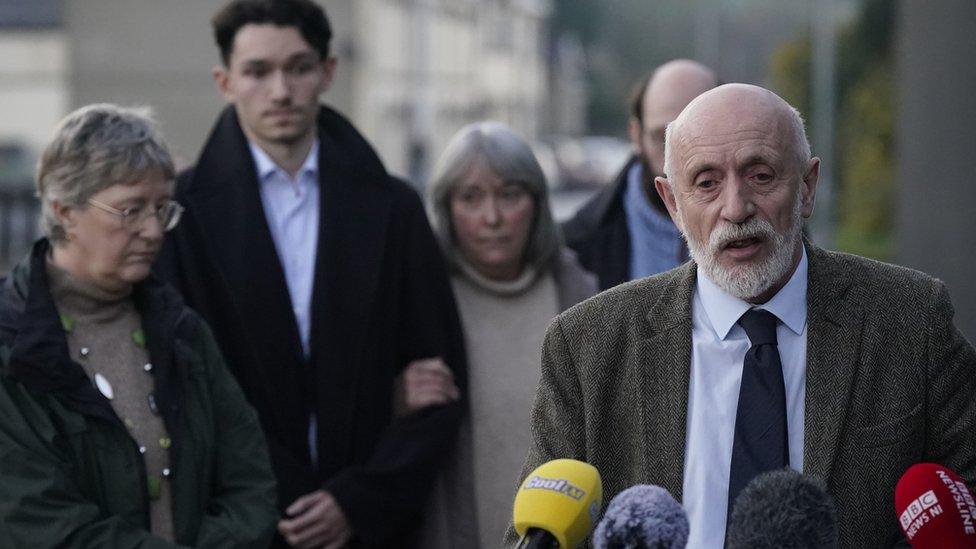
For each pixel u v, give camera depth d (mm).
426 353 4504
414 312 4520
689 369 2973
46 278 3430
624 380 3020
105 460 3373
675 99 4941
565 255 4840
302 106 4449
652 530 2357
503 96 50281
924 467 2535
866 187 22797
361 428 4371
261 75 4438
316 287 4371
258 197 4402
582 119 71062
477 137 4688
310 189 4504
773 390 2898
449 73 39875
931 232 8609
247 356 4289
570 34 76000
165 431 3496
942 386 2887
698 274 3025
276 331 4305
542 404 3100
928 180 8641
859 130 23219
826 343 2906
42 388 3285
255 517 3607
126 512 3389
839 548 2812
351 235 4438
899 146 9047
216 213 4379
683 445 2922
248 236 4352
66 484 3293
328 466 4301
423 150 32062
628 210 5125
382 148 30750
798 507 2342
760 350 2930
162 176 3512
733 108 2848
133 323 3564
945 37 8344
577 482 2527
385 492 4270
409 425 4375
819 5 24688
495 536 4535
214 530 3541
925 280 2969
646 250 5047
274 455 4242
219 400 3660
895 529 2852
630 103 5246
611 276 5074
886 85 23031
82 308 3488
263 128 4441
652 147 4984
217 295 4320
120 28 27484
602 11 76125
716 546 2852
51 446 3293
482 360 4648
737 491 2842
